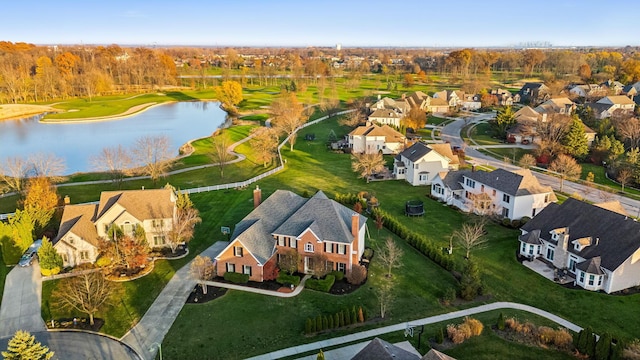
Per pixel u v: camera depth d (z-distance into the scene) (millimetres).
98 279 50812
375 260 60031
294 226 56844
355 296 51750
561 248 57031
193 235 66625
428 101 167625
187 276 55750
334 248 55125
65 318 47938
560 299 51250
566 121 112812
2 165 95312
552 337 42875
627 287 52938
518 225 70562
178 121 168750
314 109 175250
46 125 159500
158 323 46969
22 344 36250
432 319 47500
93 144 130000
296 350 42719
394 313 48656
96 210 63094
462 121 152875
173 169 102125
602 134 117250
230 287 53438
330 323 45656
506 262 59938
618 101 149750
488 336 44125
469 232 61219
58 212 71938
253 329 45875
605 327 46156
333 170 102812
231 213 75125
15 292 52688
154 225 62844
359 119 140625
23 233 59938
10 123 163375
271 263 55656
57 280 55312
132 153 112312
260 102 195625
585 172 99875
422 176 92062
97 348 43344
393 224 68875
